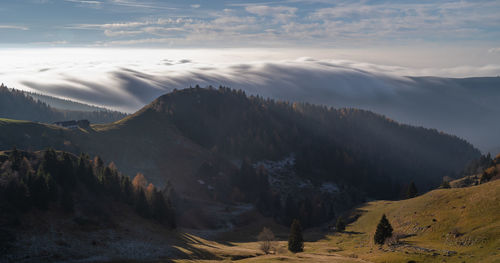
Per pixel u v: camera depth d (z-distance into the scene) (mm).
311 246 105750
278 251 91938
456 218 78375
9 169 83062
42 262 59312
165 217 101562
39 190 75062
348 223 138500
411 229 86062
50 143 192750
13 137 185000
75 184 89062
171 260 67562
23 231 66125
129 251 69875
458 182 189500
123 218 87688
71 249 65688
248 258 75438
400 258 65125
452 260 58438
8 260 57875
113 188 96438
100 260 63281
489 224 68062
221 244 106188
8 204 70375
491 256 54656
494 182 86250
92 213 82375
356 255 76375
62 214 76750
